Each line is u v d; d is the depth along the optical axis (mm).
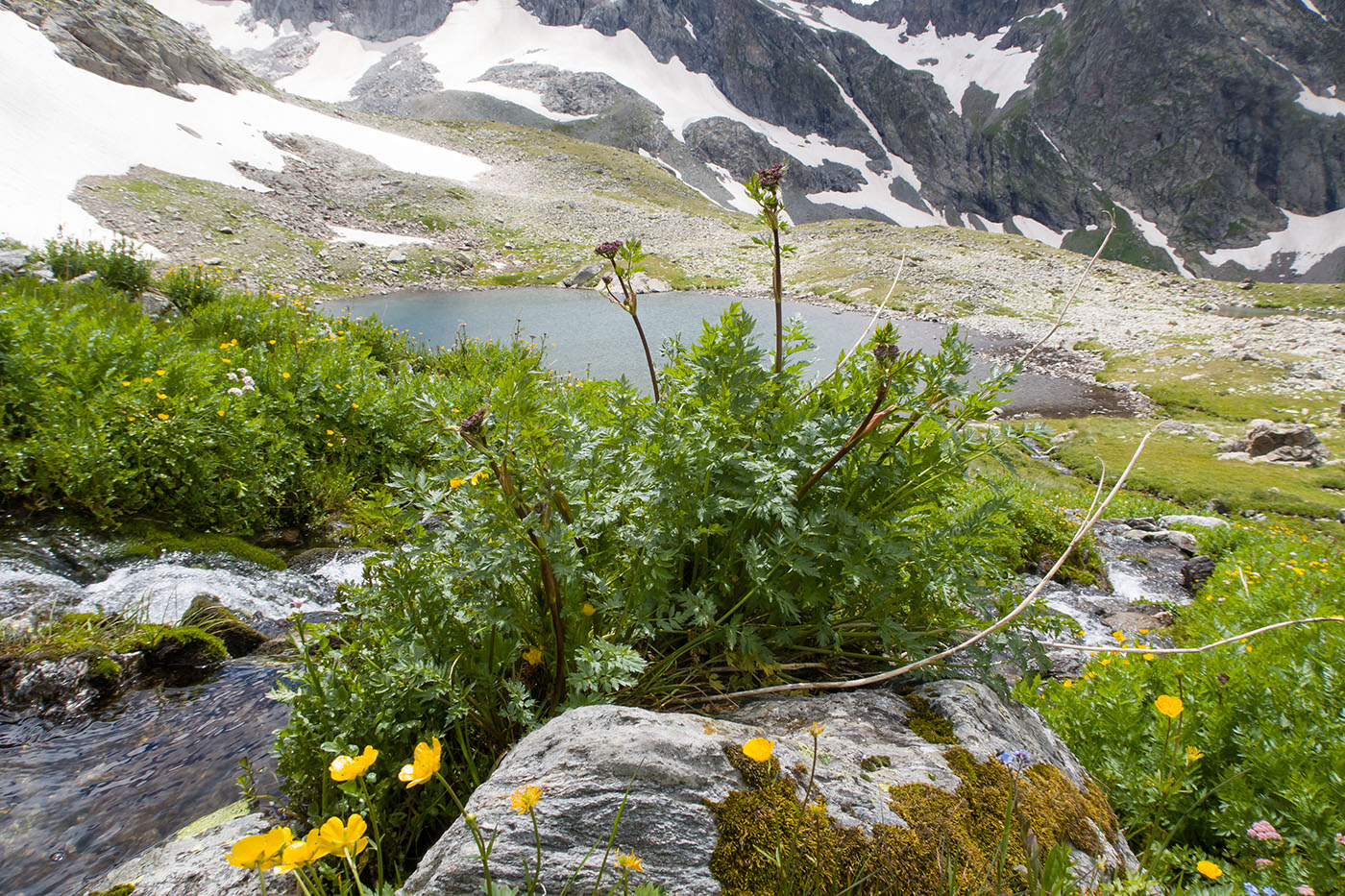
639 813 1913
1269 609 5777
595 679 2387
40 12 65250
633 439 2971
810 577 2742
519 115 177750
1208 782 2910
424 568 2799
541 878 1810
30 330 6797
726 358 2914
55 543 5297
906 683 2758
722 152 183500
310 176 66812
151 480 5930
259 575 5629
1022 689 3611
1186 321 47688
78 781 3398
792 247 3016
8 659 3955
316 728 2676
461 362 12922
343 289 43156
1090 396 30969
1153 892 2018
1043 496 13492
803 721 2482
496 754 2646
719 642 2865
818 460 2773
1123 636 5387
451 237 61000
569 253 60969
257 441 6445
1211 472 21750
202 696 4113
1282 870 2443
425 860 1937
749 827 1907
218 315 10898
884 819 1997
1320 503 19141
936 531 2791
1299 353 36562
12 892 2781
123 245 13742
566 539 2434
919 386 2721
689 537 2646
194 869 2658
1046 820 2129
